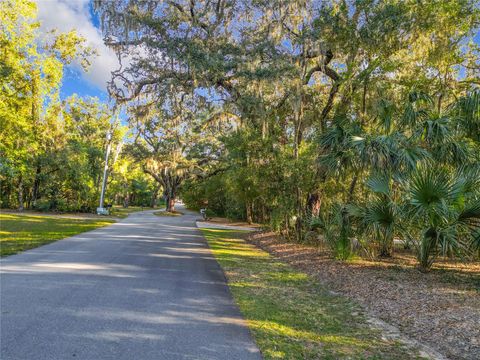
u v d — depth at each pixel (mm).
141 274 7527
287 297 6332
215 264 9430
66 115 30766
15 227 15984
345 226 9289
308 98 14180
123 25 12438
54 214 29312
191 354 3666
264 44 12719
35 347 3645
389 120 9531
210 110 15289
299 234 14039
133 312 4934
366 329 4746
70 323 4375
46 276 6832
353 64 11594
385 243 9141
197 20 13031
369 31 10875
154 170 38344
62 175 31672
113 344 3814
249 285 7145
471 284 6871
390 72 11852
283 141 15750
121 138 35844
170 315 4898
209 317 4922
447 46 11305
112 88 14195
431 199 7191
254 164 15312
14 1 22562
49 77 26531
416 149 7930
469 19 11180
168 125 16516
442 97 12203
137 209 54469
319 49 12039
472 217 7020
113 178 42312
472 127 8391
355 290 6809
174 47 12250
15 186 33844
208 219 34156
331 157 9367
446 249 7094
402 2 10820
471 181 7246
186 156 36344
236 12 13797
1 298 5281
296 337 4348
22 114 26172
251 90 13016
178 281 7074
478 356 3818
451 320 4859
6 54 23156
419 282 7078
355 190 11562
